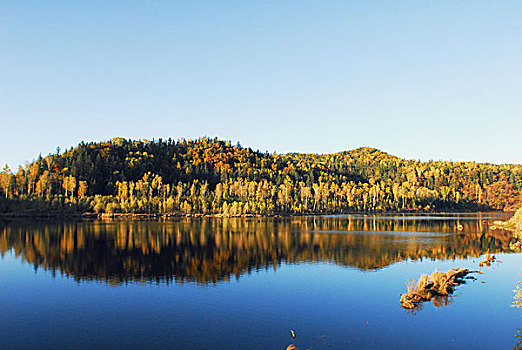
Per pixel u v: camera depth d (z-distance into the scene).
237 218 194.75
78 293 47.69
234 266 63.88
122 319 38.38
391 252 78.44
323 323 37.28
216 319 38.34
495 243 92.25
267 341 32.84
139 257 71.88
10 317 39.03
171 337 33.75
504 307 41.88
